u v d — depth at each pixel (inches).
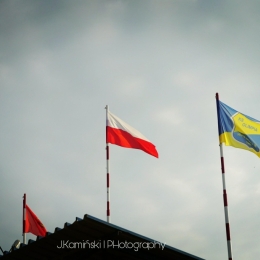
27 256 892.6
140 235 831.1
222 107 1084.5
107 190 1100.5
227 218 971.3
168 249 852.6
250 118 1101.1
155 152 1199.6
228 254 937.5
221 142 1053.8
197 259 867.4
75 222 789.9
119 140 1169.4
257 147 1076.5
